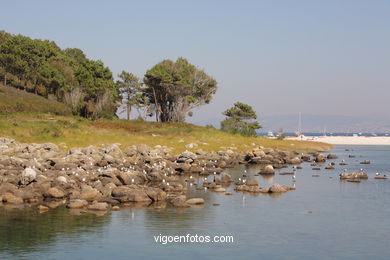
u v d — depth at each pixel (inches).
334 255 877.2
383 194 1540.4
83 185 1448.1
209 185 1664.6
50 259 836.6
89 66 5024.6
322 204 1354.6
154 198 1389.0
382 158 3179.1
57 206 1293.1
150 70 4655.5
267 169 2134.6
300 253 886.4
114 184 1524.4
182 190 1595.7
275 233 1024.9
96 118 4505.4
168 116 4830.2
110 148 2410.2
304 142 4552.2
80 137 3041.3
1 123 2999.5
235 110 5196.9
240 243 946.7
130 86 5187.0
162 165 2146.9
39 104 4217.5
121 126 3843.5
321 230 1052.5
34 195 1397.6
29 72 4936.0
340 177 1948.8
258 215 1198.3
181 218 1154.7
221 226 1078.4
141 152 2488.9
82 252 879.7
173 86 4635.8
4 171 1675.7
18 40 5022.1
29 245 918.4
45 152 2364.7
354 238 990.4
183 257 858.8
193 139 3496.6
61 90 4795.8
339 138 6747.1
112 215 1182.3
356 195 1520.7
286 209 1278.3
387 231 1048.8
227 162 2591.0
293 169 2297.0
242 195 1508.4
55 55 5620.1
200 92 4881.9
